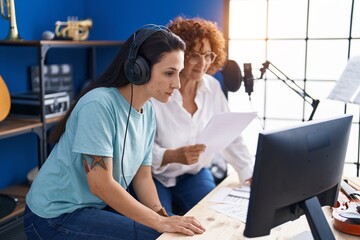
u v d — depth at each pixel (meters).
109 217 1.44
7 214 2.28
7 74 2.68
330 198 1.18
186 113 1.95
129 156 1.52
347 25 2.66
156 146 1.90
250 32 2.88
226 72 1.97
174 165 1.95
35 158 2.98
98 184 1.36
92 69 3.29
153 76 1.38
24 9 2.76
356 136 2.73
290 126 1.00
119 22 3.18
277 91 2.88
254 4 2.84
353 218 1.20
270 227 1.03
